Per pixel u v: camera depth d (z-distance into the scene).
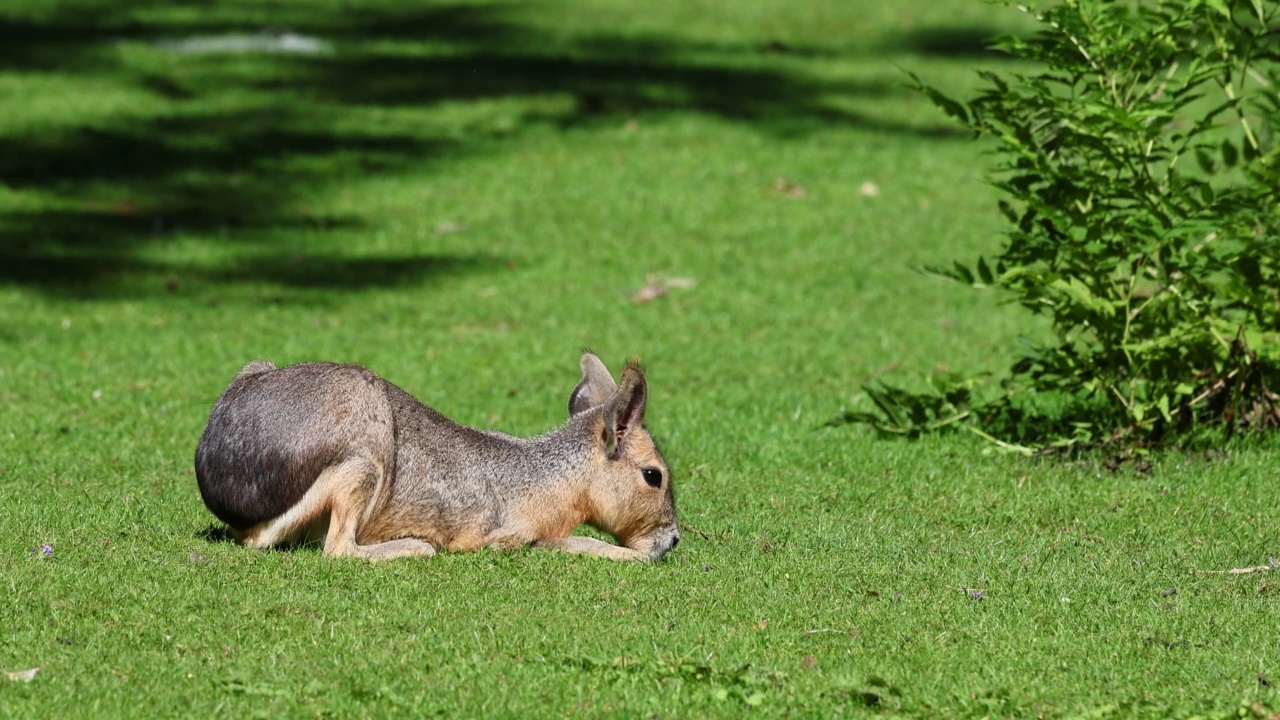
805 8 39.78
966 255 24.17
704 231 25.36
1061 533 11.23
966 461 13.35
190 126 30.08
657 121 31.12
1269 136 14.12
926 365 18.38
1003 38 13.27
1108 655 8.30
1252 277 12.94
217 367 17.84
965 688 7.70
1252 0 13.11
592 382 10.84
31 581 8.88
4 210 25.34
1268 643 8.55
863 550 10.59
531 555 10.10
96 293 21.72
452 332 20.19
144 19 37.53
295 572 9.32
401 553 9.82
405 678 7.65
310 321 20.55
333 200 26.70
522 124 30.78
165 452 13.52
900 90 33.66
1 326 19.77
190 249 24.03
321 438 9.61
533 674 7.74
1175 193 12.95
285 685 7.45
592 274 23.23
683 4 40.00
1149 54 12.89
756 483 12.68
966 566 10.17
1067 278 13.23
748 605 9.08
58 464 12.75
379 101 31.98
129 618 8.38
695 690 7.56
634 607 8.97
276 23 37.69
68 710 7.10
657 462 10.34
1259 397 13.67
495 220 25.84
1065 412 14.23
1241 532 11.21
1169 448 13.38
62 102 30.64
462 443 10.22
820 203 26.86
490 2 39.97
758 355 18.98
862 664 8.05
